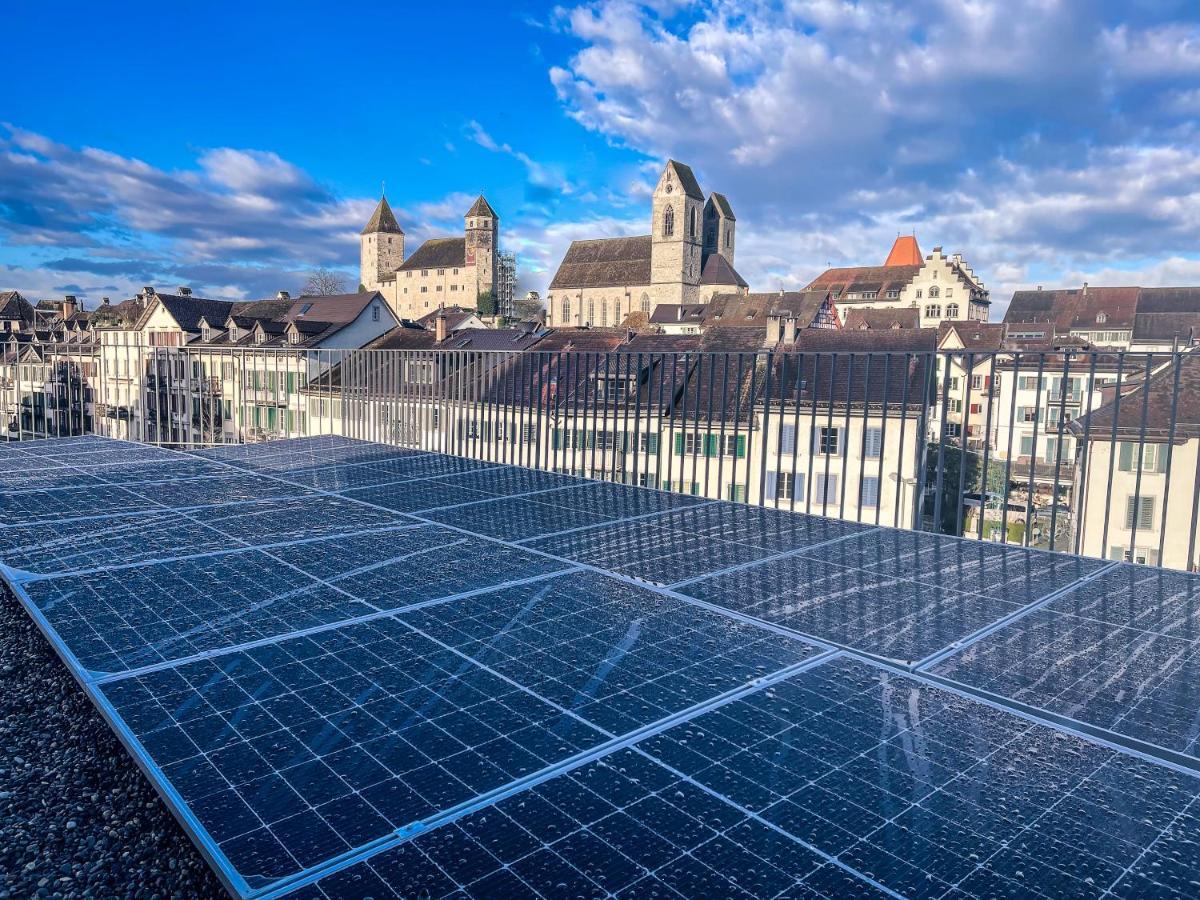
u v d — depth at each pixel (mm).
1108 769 1354
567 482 4621
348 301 45062
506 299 110625
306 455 5512
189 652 1833
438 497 4016
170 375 9969
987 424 4555
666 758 1370
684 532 3330
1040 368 4363
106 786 1766
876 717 1547
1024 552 3062
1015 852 1108
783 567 2762
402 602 2248
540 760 1358
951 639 2014
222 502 3727
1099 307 69625
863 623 2135
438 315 38844
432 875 1050
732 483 5449
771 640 1992
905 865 1076
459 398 7957
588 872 1058
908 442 22547
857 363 23688
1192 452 18312
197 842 1117
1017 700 1632
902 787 1283
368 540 3021
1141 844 1133
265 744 1397
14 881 1433
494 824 1165
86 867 1480
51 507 3496
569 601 2297
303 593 2318
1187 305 68125
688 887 1028
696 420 5648
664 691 1661
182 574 2486
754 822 1179
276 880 1032
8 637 2684
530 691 1650
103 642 1886
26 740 1980
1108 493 4137
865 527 3525
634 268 92938
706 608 2250
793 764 1354
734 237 102500
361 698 1601
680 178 88688
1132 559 4082
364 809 1201
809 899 1004
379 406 9070
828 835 1146
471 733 1454
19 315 65500
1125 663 1852
